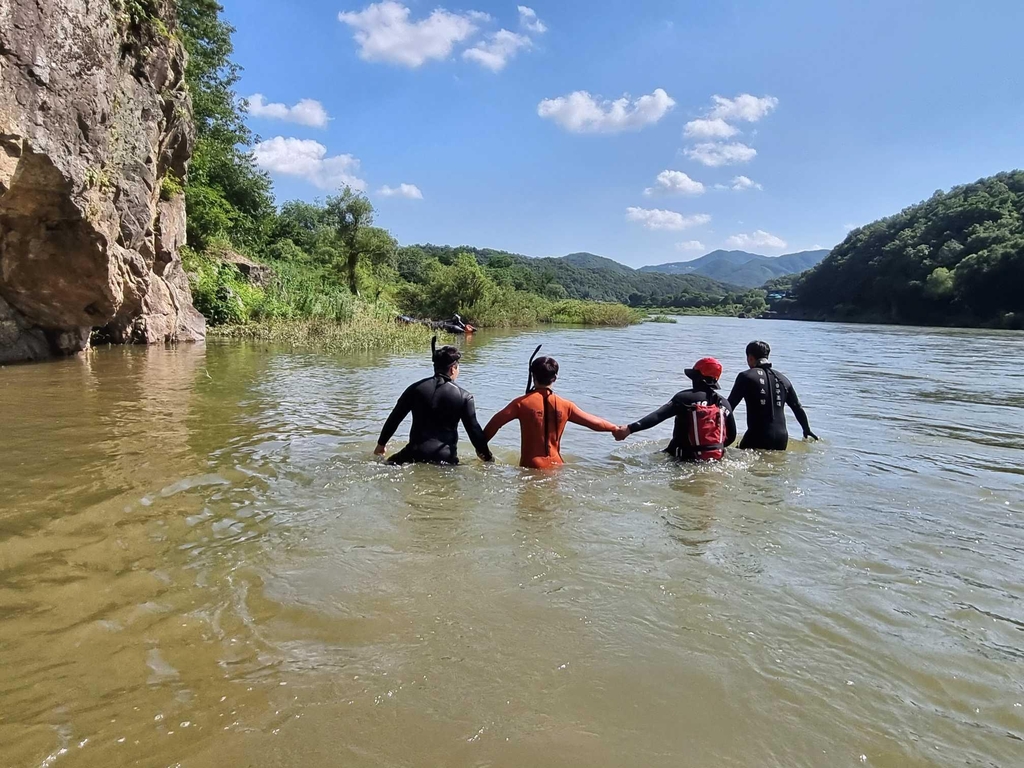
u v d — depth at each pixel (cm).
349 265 2817
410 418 580
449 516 317
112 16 806
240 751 146
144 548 263
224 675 176
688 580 246
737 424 629
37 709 159
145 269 1052
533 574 248
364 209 2748
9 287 823
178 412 570
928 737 158
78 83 736
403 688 172
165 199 1227
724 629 209
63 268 823
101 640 192
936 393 872
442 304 2992
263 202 3114
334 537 282
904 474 425
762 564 265
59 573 237
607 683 177
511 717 161
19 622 201
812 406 745
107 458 403
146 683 171
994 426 615
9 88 648
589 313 3784
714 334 2927
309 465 409
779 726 161
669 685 177
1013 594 241
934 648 201
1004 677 185
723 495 368
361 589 230
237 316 1664
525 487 375
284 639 195
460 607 219
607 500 353
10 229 755
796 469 437
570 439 534
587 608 221
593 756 148
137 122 916
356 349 1377
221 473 380
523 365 1137
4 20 635
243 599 221
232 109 2836
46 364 861
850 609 226
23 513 298
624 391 841
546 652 192
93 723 154
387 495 350
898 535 305
